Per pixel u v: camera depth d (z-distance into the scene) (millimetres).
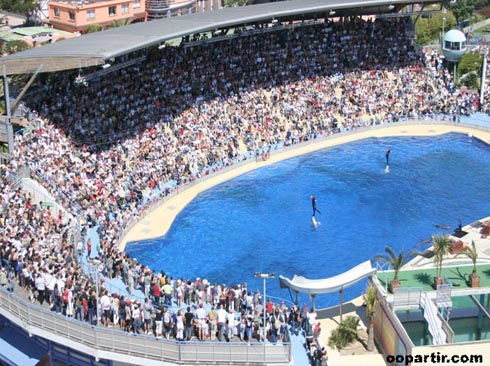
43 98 80062
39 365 50344
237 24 91750
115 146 77375
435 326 47781
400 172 82500
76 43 78250
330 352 50531
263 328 47750
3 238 54062
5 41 121750
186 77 90250
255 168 82688
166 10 141250
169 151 79625
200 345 45344
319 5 97500
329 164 84438
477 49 115000
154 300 52906
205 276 62312
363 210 73875
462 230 66562
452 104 97312
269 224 71062
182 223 70812
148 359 45906
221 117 87438
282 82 95250
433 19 136500
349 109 94438
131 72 87312
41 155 70750
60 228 59250
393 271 54562
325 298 58125
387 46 103375
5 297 49781
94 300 48688
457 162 85188
